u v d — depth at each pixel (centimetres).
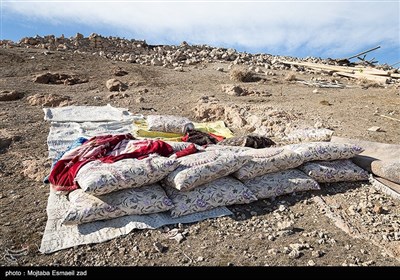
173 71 1784
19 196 534
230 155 515
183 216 465
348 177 576
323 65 2062
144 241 417
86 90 1377
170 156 548
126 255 395
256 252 404
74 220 429
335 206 507
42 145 773
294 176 554
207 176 484
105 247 407
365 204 505
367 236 436
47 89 1347
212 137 783
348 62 2475
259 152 552
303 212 496
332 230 452
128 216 450
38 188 563
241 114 1017
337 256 398
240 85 1507
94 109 1070
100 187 436
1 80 1423
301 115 994
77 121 951
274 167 541
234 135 881
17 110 1063
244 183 529
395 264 384
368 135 817
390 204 515
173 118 847
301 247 411
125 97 1269
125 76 1588
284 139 780
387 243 421
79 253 396
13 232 439
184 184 466
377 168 584
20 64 1656
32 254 397
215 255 398
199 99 1205
